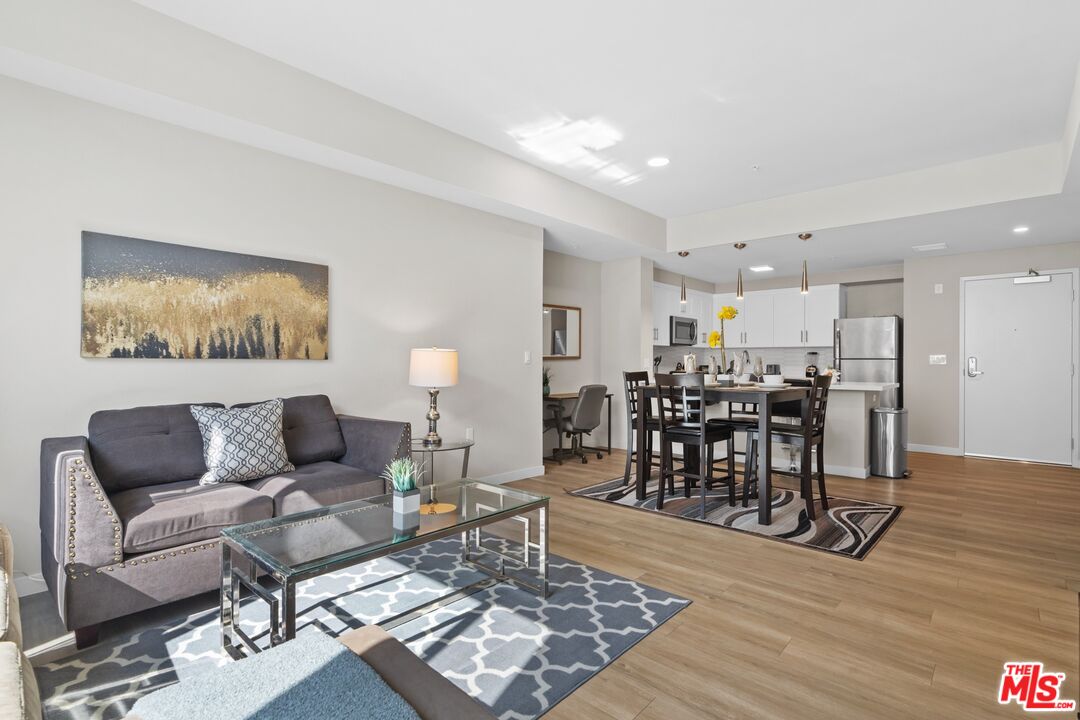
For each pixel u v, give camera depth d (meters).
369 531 2.08
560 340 6.15
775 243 5.57
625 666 1.90
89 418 2.62
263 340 3.22
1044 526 3.50
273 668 1.11
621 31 2.64
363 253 3.71
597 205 5.07
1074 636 2.11
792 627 2.18
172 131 2.88
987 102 3.30
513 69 2.99
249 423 2.84
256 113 2.86
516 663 1.92
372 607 2.36
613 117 3.54
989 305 5.98
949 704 1.69
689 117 3.54
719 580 2.64
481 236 4.48
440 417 4.23
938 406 6.29
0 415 2.41
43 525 2.36
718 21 2.55
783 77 3.04
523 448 4.90
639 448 4.14
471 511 2.34
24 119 2.45
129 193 2.74
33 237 2.48
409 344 4.00
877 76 3.03
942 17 2.51
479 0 2.41
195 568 2.23
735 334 8.28
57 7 2.27
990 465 5.59
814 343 7.52
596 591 2.51
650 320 6.53
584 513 3.81
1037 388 5.75
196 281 2.96
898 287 7.29
